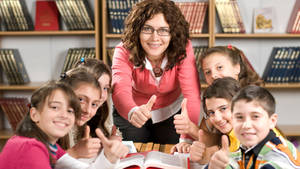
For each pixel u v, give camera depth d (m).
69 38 3.84
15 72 3.67
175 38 1.98
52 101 1.35
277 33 3.74
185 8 3.58
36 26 3.66
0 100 3.65
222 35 3.54
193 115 2.01
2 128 3.91
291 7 3.76
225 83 1.58
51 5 3.69
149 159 1.50
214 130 1.82
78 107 1.42
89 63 1.88
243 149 1.30
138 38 1.99
